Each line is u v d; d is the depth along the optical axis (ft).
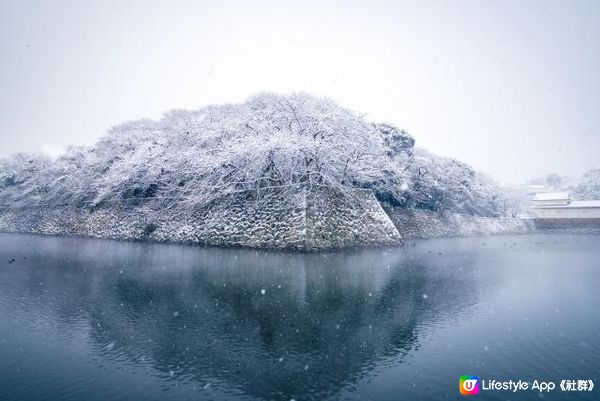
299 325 23.34
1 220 131.23
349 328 22.97
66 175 118.11
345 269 44.68
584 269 49.80
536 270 48.67
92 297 30.22
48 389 15.07
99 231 98.12
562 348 20.08
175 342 20.40
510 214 186.70
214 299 29.55
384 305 28.45
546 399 14.44
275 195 70.54
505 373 16.89
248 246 68.69
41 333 21.79
